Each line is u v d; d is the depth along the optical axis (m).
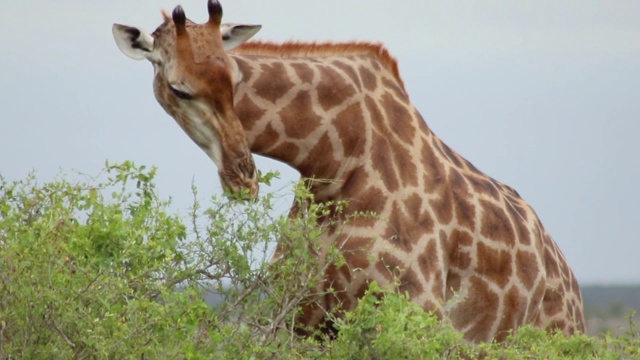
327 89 32.19
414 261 31.52
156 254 25.36
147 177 27.11
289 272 26.70
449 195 33.09
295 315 27.77
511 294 34.50
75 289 22.58
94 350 22.28
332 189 32.22
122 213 26.19
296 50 32.97
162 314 22.75
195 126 30.62
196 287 25.94
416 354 25.31
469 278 33.50
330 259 27.66
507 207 35.16
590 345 28.48
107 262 24.72
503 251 34.25
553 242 37.75
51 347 22.23
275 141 31.98
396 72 34.03
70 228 24.80
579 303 38.50
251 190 30.02
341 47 33.44
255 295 26.55
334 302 31.30
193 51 30.41
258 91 31.66
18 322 22.19
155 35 31.47
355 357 25.94
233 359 24.36
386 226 31.50
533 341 29.11
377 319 25.64
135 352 22.19
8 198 26.11
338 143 32.16
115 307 22.52
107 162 26.73
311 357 26.44
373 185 32.00
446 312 32.34
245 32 31.72
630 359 28.08
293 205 32.81
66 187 26.05
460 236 33.09
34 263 22.59
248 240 26.42
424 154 33.22
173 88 30.36
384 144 32.56
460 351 29.97
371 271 31.02
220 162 30.23
